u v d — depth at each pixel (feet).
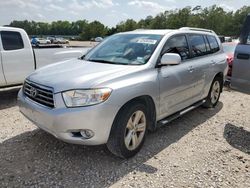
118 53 15.67
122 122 12.62
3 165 12.62
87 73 13.01
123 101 12.36
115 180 11.75
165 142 15.52
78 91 11.78
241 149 15.12
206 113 20.92
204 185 11.64
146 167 12.82
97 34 358.02
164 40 15.72
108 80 12.39
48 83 12.53
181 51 17.06
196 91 18.40
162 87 14.64
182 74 16.28
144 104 14.17
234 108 22.53
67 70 13.76
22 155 13.55
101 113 11.76
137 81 13.21
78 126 11.69
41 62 24.06
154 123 14.83
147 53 15.02
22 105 13.88
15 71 22.31
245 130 17.90
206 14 342.64
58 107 11.93
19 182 11.41
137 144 13.79
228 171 12.78
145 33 16.87
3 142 14.89
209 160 13.73
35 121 12.98
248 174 12.60
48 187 11.16
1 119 18.42
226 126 18.43
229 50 35.04
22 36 22.62
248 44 17.28
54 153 13.82
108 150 14.21
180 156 13.99
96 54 16.42
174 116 16.46
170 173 12.42
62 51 25.72
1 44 21.33
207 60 19.51
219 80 21.90
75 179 11.74
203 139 16.19
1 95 24.79
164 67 15.11
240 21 317.63
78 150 14.16
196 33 19.30
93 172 12.28
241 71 17.70
